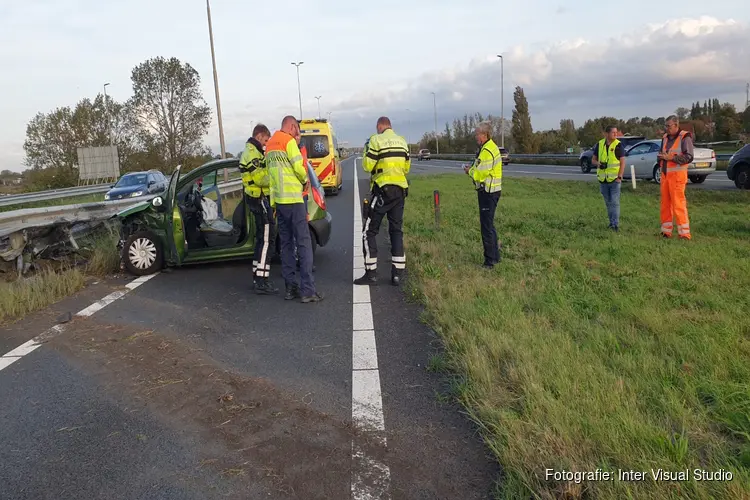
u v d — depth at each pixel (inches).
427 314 215.5
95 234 388.2
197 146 1804.9
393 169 263.1
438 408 142.9
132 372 175.8
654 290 228.8
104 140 1792.6
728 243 330.0
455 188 837.8
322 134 804.0
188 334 211.3
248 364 179.2
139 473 119.8
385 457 121.3
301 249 248.7
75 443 133.6
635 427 118.2
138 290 285.4
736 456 109.8
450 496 107.0
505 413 129.0
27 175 1750.7
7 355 195.6
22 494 114.0
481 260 303.4
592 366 150.3
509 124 2492.6
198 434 135.2
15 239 312.7
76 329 222.1
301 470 118.0
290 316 230.8
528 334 176.2
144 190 837.8
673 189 344.8
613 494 98.7
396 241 271.7
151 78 1718.8
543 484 105.3
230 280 302.2
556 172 1178.0
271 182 247.9
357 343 194.1
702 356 154.3
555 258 301.0
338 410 144.4
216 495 110.8
